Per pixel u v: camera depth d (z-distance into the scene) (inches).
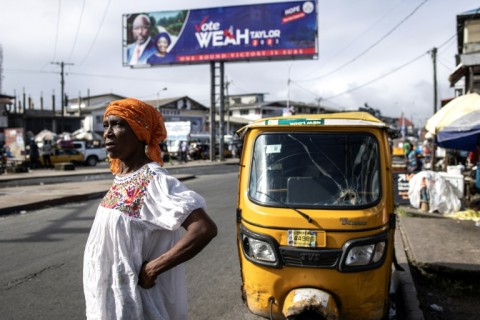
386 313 150.8
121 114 83.0
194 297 204.8
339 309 143.0
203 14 1364.4
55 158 1177.4
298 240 142.5
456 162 673.0
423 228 317.4
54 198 476.1
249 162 161.6
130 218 77.9
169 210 77.7
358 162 155.4
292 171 156.7
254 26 1327.5
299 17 1302.9
